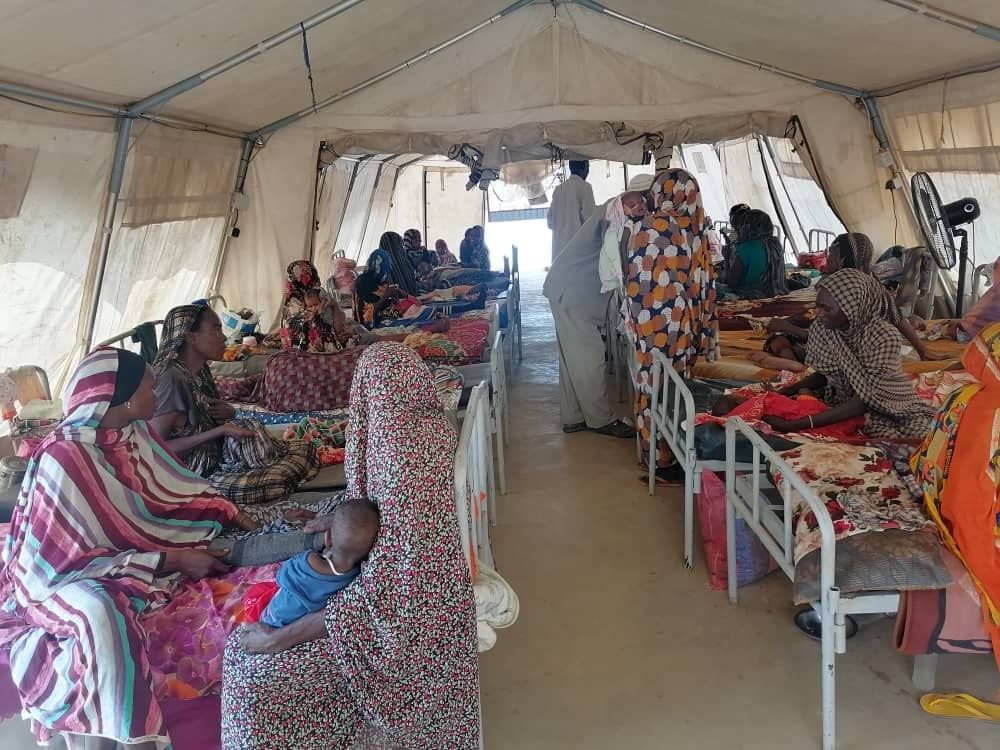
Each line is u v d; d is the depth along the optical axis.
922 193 5.09
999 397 2.02
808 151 6.56
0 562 2.31
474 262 10.10
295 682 1.83
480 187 6.94
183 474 2.54
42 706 2.02
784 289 6.70
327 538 1.98
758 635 2.79
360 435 1.92
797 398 3.18
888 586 2.03
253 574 2.37
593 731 2.34
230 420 3.31
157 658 2.15
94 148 4.17
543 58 6.57
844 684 2.48
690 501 3.22
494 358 4.29
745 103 6.55
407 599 1.78
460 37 6.41
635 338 4.19
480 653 2.78
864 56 5.24
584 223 4.88
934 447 2.19
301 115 6.48
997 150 5.16
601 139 6.64
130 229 4.81
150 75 3.98
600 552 3.50
